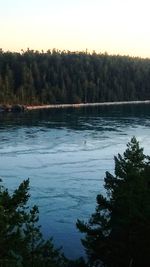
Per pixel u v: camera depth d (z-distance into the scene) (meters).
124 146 70.44
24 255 12.94
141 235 17.22
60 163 57.41
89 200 40.28
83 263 19.73
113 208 20.03
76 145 71.69
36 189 44.06
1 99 153.00
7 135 82.38
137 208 17.14
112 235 19.08
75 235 31.97
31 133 85.12
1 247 12.56
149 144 72.44
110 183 22.08
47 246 14.41
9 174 50.91
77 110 142.38
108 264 18.67
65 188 44.38
